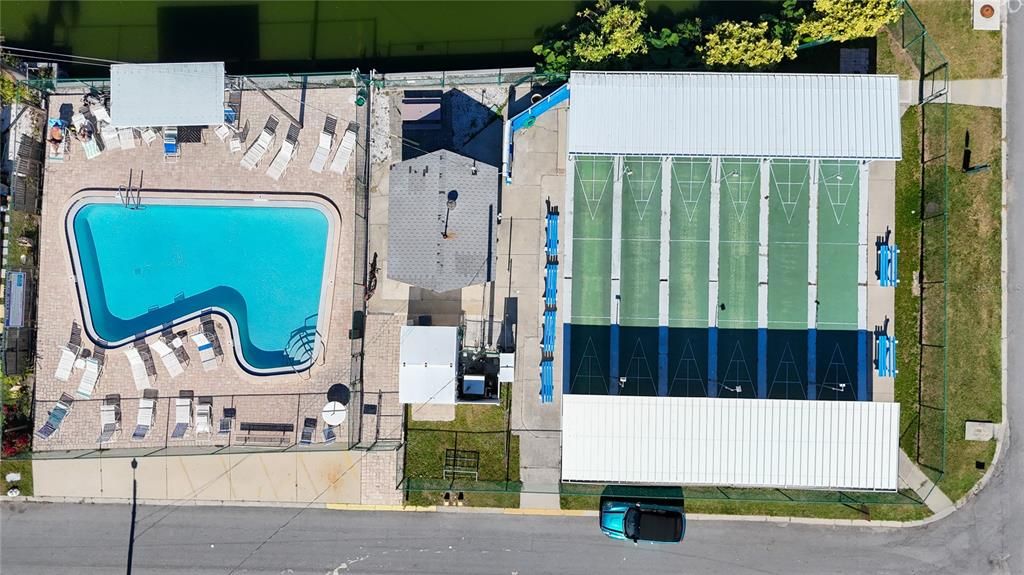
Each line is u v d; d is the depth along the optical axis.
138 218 28.66
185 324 28.17
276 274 28.56
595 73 25.48
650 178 26.59
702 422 24.75
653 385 26.48
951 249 27.30
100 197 28.38
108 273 28.64
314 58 28.98
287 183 28.25
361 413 28.02
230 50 29.11
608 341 26.64
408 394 26.05
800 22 26.69
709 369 26.38
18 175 27.84
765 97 25.20
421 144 28.44
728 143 25.14
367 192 28.30
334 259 28.11
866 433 24.67
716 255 26.52
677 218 26.56
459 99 28.44
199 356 28.25
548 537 27.72
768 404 24.69
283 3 28.98
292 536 28.06
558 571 27.67
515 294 27.98
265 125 28.23
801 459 24.67
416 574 27.81
